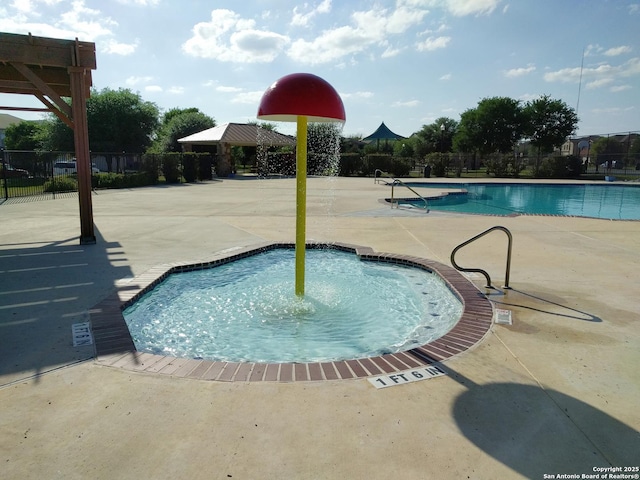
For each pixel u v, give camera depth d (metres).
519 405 2.62
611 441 2.29
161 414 2.49
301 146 4.68
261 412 2.52
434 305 4.93
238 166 40.34
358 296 5.22
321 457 2.13
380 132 40.62
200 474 2.00
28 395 2.69
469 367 3.13
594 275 5.68
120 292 4.88
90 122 34.00
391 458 2.12
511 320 4.09
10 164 22.88
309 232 8.93
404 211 12.37
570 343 3.57
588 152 33.59
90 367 3.08
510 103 40.75
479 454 2.17
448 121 54.31
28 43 7.18
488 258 6.62
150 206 13.47
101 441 2.24
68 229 9.24
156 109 37.53
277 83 4.36
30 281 5.32
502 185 23.77
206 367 3.09
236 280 5.82
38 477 1.97
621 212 15.31
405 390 2.79
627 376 3.02
